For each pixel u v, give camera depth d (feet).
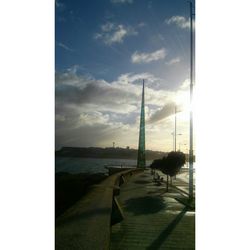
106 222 18.66
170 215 20.62
